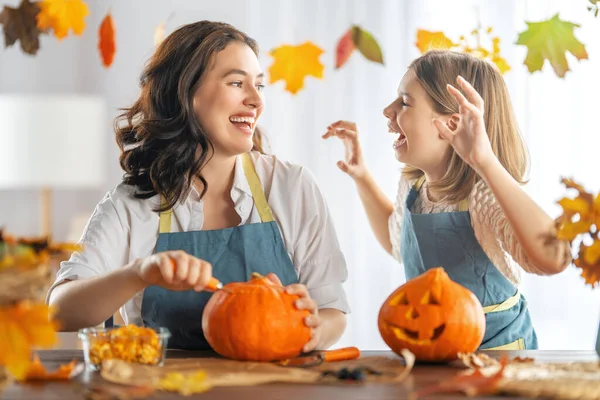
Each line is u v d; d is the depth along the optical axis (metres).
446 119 1.84
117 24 3.79
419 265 1.84
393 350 1.35
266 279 1.42
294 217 1.74
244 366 1.26
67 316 1.48
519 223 1.50
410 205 1.93
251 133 1.72
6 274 1.04
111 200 1.74
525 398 1.04
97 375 1.19
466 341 1.30
